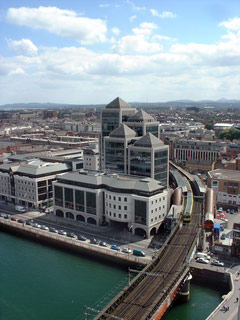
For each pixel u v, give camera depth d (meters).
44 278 145.00
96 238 176.75
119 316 102.00
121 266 153.88
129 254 156.38
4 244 181.00
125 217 182.88
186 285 126.88
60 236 179.62
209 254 153.75
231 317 107.19
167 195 193.12
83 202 198.88
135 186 182.50
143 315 99.69
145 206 174.75
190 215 184.75
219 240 162.50
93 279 143.62
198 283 140.00
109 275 146.75
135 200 178.25
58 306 125.44
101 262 158.75
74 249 169.62
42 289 136.62
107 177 199.88
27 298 130.62
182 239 158.62
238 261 147.25
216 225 169.50
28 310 123.44
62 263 158.38
